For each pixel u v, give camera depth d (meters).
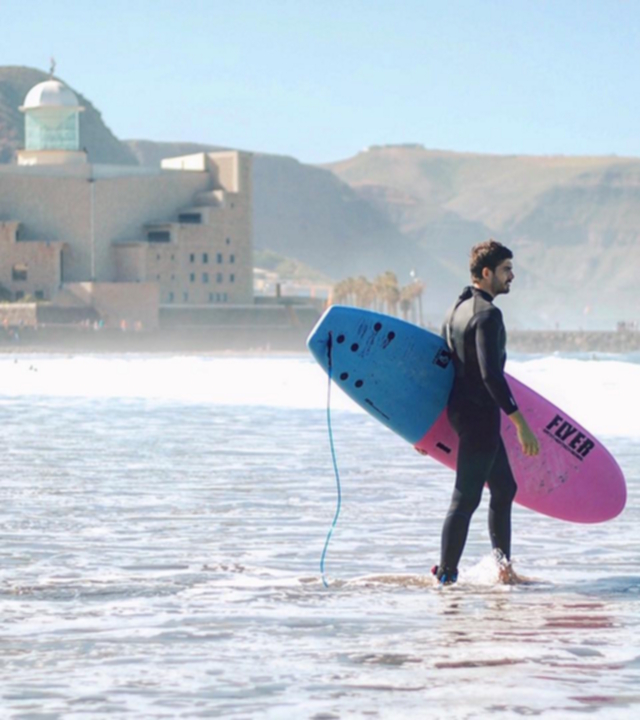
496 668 12.62
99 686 11.88
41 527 24.11
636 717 10.77
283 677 12.24
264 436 49.62
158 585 17.80
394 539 22.67
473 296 18.55
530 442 17.83
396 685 11.91
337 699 11.40
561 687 11.81
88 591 17.27
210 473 35.03
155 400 80.88
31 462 38.41
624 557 20.75
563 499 19.30
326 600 16.67
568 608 16.16
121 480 33.03
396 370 18.88
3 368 146.62
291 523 24.77
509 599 16.83
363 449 43.31
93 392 92.56
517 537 23.20
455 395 18.50
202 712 10.97
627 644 13.80
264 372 123.81
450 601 16.66
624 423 54.75
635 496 29.42
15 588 17.48
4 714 10.91
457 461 18.38
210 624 14.98
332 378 19.08
